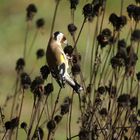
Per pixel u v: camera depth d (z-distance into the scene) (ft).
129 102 30.30
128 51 30.66
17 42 82.58
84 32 75.66
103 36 31.14
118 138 31.78
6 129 32.14
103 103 32.45
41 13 86.53
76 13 78.59
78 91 30.91
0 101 57.16
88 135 30.48
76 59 31.37
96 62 31.68
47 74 30.81
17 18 87.45
